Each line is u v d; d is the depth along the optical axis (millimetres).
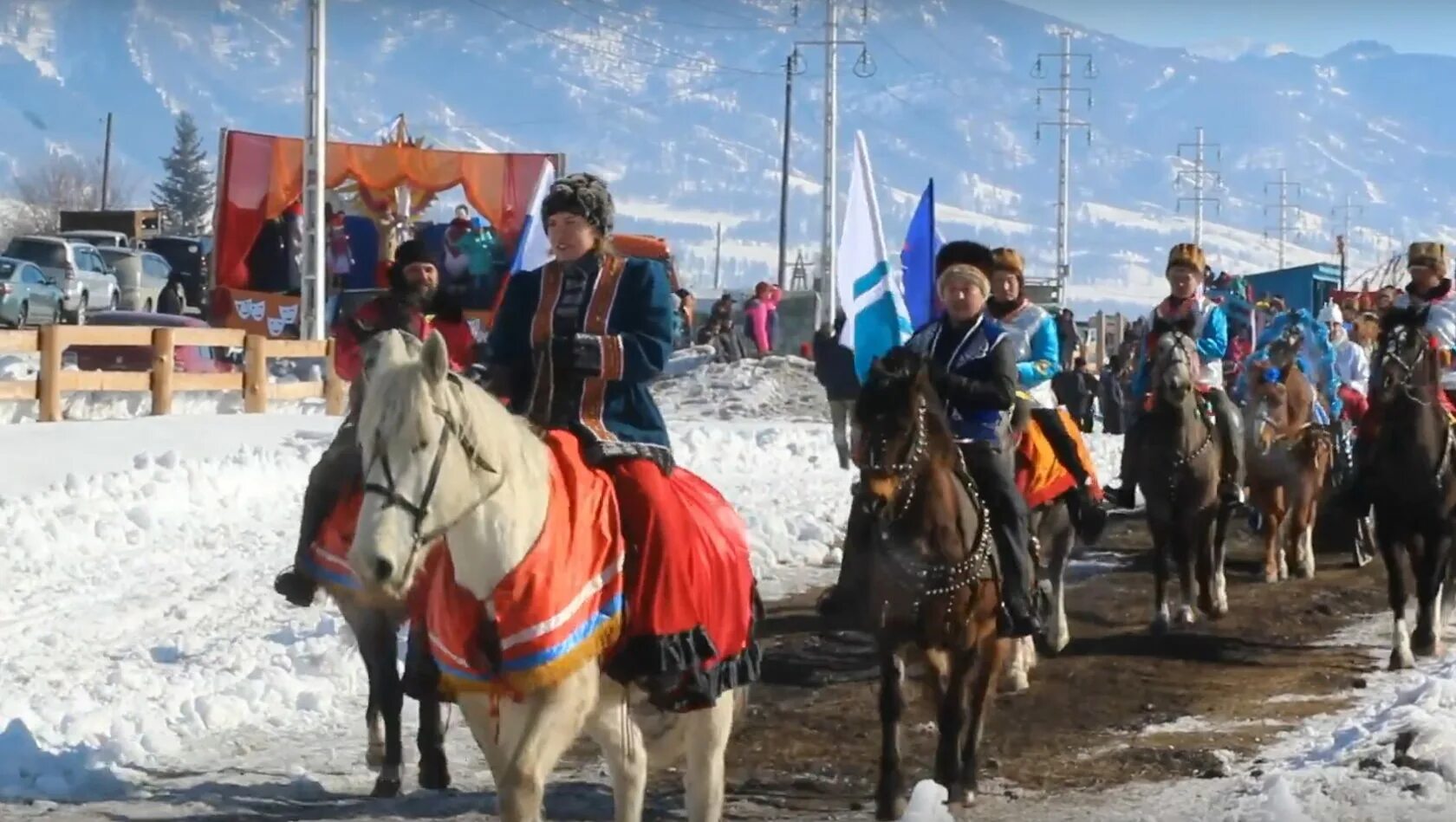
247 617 13383
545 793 9156
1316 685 11664
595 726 6727
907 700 10867
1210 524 13641
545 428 6914
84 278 39750
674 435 23828
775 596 15008
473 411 6039
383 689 8953
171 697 10781
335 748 10133
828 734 10430
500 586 6141
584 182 7082
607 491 6613
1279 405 15703
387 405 5859
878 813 8602
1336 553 17609
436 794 9102
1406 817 8164
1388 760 9023
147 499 16812
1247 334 20328
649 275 7035
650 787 9180
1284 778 8789
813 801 9023
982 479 9031
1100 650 12820
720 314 39188
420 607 6723
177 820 8562
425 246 8914
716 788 7109
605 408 6992
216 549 15844
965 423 9383
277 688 11156
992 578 8758
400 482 5836
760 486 21094
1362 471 12172
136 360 25000
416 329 8727
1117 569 16656
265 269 31094
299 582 8734
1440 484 11953
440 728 9219
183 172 101375
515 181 31391
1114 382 33594
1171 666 12289
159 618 13297
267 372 24828
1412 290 12477
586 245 7094
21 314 36500
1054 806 8781
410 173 31031
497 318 7223
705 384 35688
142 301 43156
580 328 7000
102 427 19828
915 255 15648
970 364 9375
